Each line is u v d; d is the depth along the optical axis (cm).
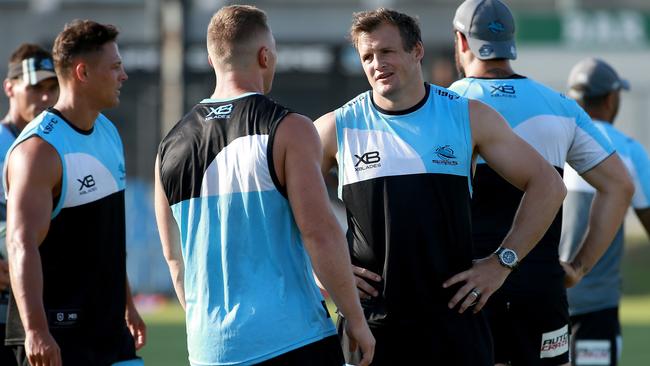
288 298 1448
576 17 7800
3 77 7738
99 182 1730
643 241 6481
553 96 1836
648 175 2281
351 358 1661
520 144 1628
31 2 7812
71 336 1703
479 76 1838
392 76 1612
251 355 1436
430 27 7650
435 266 1609
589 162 1862
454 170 1614
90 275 1719
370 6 7706
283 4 7731
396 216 1611
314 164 1445
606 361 2334
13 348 1741
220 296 1472
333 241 1424
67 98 1725
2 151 2095
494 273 1612
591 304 2316
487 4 1830
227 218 1462
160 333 4103
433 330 1619
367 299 1644
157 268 5622
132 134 7500
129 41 7631
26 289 1602
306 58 7750
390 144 1630
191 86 7244
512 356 1802
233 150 1467
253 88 1517
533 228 1616
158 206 1581
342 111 1684
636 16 7756
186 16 6781
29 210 1634
